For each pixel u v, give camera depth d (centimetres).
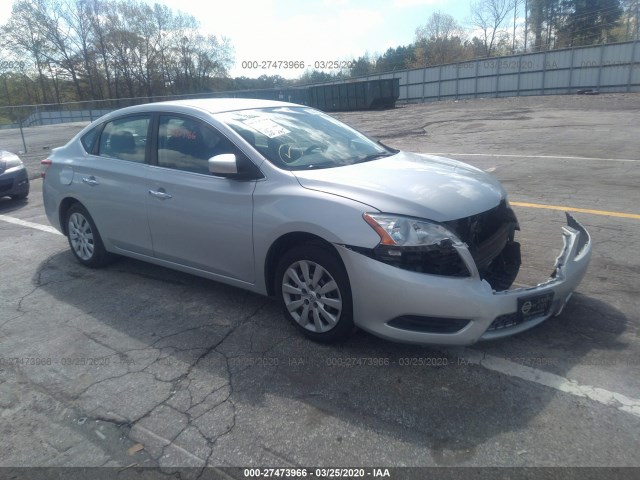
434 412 285
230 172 367
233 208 384
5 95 6216
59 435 283
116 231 488
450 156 1208
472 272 306
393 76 4625
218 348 365
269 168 375
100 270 535
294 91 3669
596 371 314
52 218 563
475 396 296
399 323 317
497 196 364
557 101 2883
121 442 275
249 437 273
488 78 4025
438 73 4297
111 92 6394
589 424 269
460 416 280
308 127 449
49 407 308
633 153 1080
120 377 335
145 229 457
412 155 454
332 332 348
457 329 307
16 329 410
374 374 323
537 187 810
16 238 670
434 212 317
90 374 341
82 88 6378
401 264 309
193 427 283
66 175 529
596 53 3478
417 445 260
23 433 286
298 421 283
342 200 333
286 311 373
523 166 1007
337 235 324
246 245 382
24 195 927
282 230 353
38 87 6312
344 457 255
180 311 427
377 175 363
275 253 376
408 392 303
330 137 444
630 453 248
